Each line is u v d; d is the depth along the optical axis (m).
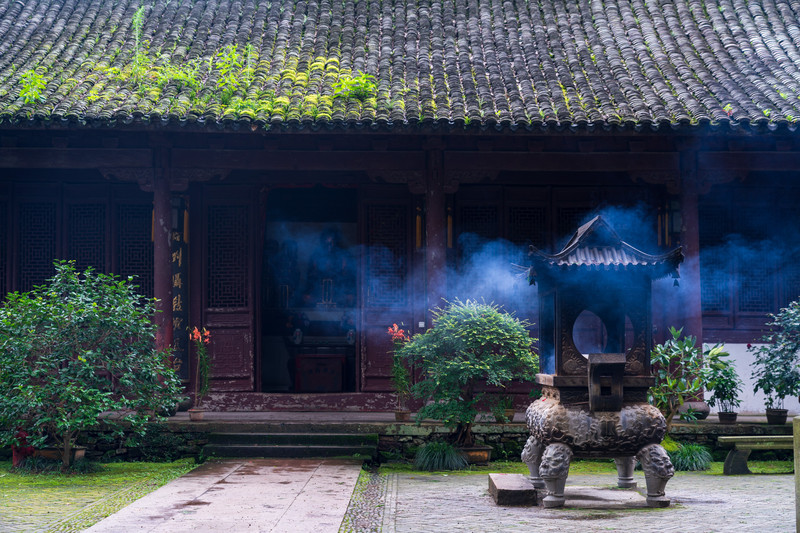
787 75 14.52
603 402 8.52
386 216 15.15
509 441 12.87
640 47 15.38
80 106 12.80
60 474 11.13
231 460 11.96
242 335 15.00
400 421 13.02
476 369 11.61
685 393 12.34
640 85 13.94
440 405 11.98
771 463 12.46
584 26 16.28
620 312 9.03
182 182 13.85
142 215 15.05
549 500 8.55
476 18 16.62
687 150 13.75
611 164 13.84
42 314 11.05
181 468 11.82
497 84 14.00
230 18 16.72
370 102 13.34
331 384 16.84
